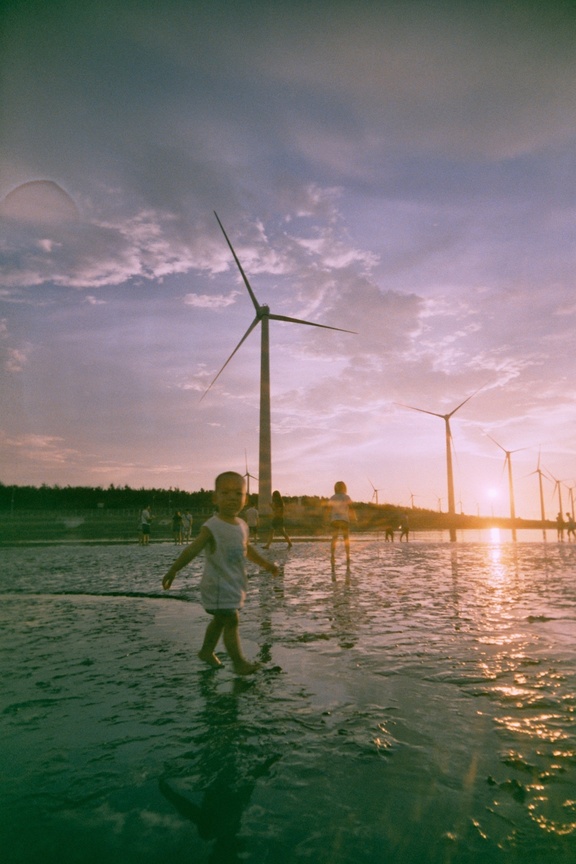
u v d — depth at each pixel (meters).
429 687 3.04
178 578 9.38
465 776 1.99
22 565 12.63
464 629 4.61
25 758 2.17
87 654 3.88
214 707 2.74
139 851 1.56
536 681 3.13
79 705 2.79
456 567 11.05
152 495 104.44
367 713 2.64
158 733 2.41
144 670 3.45
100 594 7.27
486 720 2.54
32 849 1.57
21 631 4.72
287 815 1.75
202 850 1.56
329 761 2.12
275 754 2.19
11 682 3.19
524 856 1.52
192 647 4.09
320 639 4.26
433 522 108.19
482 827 1.67
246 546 3.97
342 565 11.45
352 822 1.70
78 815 1.75
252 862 1.50
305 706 2.75
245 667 3.40
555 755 2.16
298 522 54.84
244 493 3.97
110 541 31.69
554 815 1.73
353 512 11.18
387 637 4.32
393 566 11.31
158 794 1.88
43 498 94.44
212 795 1.87
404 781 1.96
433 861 1.50
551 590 7.18
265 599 6.40
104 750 2.24
